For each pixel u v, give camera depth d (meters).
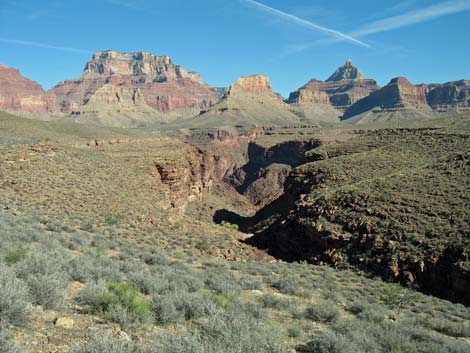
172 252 24.00
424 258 28.11
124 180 46.47
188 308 9.49
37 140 47.72
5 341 5.54
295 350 9.14
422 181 40.31
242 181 167.88
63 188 35.53
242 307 11.75
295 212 44.12
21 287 7.44
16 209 26.02
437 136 60.19
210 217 79.50
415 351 10.48
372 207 36.38
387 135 77.62
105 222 29.53
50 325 7.07
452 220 30.83
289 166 142.00
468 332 15.17
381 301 20.06
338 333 10.07
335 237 35.28
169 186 66.94
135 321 8.05
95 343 6.05
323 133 165.50
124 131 121.00
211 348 6.38
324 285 22.00
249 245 38.06
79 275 10.91
